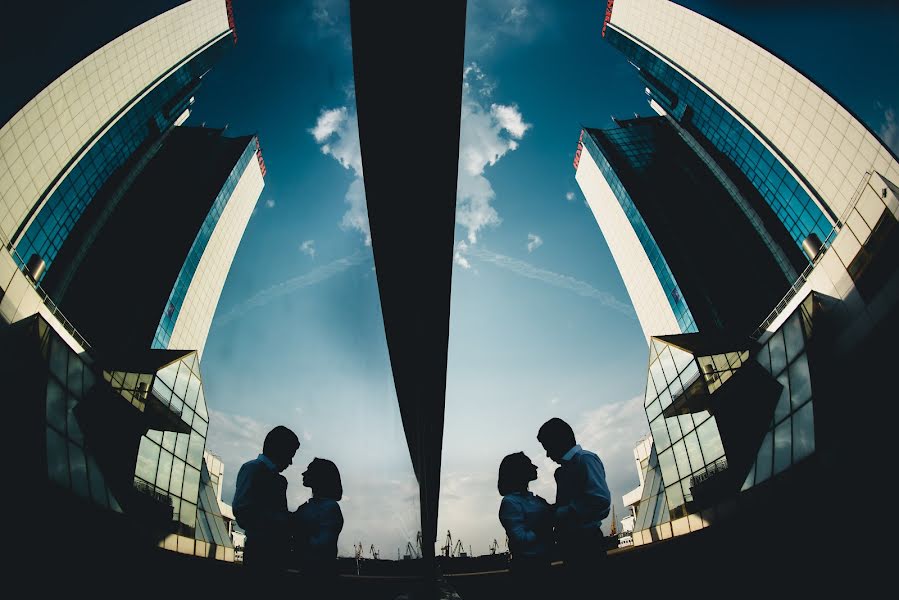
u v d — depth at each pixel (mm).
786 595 2201
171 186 69500
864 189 21156
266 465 3148
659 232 69188
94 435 14664
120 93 55375
